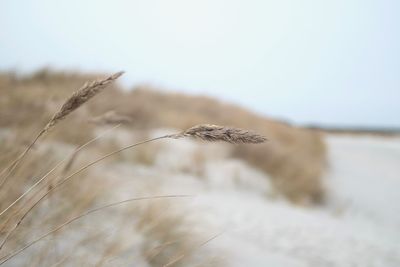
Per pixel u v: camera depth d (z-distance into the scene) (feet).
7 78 26.45
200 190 15.34
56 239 5.30
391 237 15.70
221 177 18.85
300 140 41.11
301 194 21.50
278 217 13.66
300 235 11.75
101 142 14.78
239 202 14.94
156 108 29.27
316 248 10.79
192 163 18.97
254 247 9.57
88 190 7.38
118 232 6.61
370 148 67.77
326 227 14.11
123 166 14.34
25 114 10.96
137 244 6.64
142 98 28.84
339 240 12.42
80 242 5.31
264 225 11.84
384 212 22.82
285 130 43.50
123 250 6.08
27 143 7.04
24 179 5.98
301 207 19.16
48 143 8.77
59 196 6.38
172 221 8.25
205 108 39.88
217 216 11.46
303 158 30.09
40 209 5.82
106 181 9.27
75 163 8.23
